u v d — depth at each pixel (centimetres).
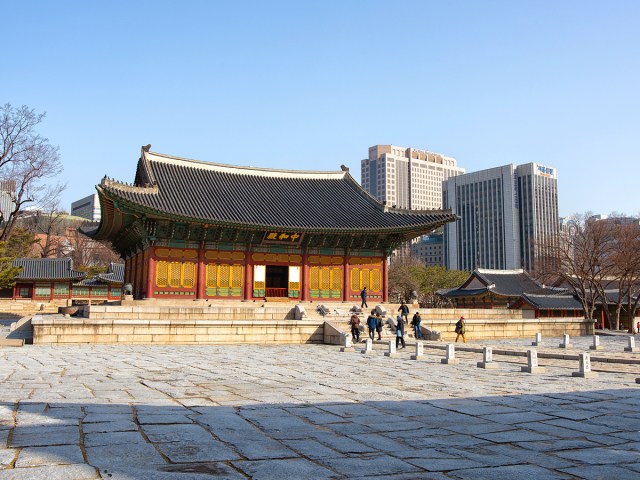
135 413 1309
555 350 3412
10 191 7006
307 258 5472
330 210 5716
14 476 805
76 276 8338
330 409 1434
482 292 9406
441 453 1017
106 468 857
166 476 824
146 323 3869
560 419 1356
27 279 8188
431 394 1728
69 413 1285
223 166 5975
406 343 4031
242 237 5197
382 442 1094
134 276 5616
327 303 5438
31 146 6519
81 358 2781
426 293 11931
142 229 4825
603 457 1002
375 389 1823
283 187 6091
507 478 862
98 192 4478
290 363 2714
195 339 3981
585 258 7438
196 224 4916
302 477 845
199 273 5022
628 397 1705
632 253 6988
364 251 5712
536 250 8694
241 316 4512
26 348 3353
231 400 1552
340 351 3512
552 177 19925
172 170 5606
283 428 1198
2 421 1188
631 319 6650
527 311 8588
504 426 1266
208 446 1016
